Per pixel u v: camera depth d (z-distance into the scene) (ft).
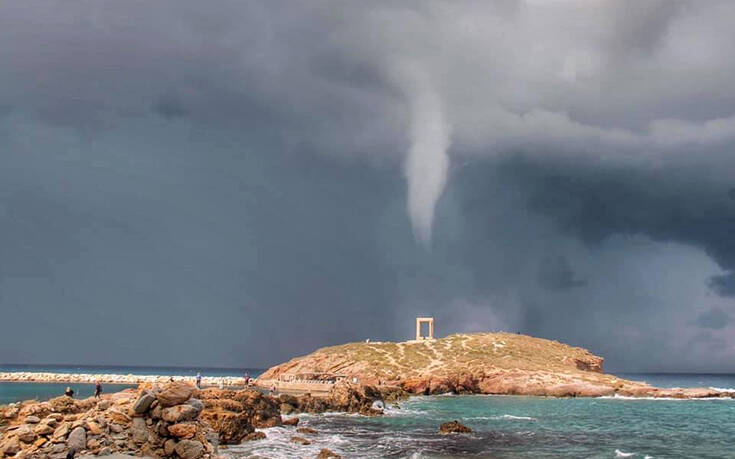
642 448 175.42
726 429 227.81
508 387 442.50
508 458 151.84
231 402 170.71
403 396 395.14
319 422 236.63
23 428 104.88
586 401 384.06
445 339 602.03
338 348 571.28
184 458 104.47
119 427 107.04
